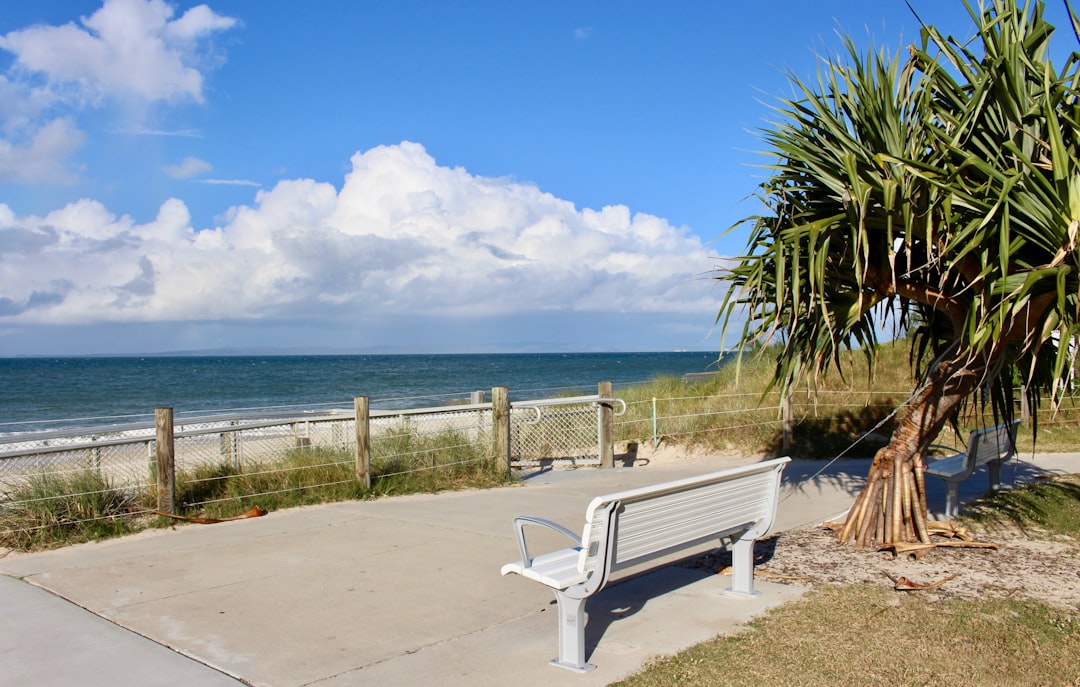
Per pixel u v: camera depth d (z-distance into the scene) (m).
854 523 6.62
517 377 65.00
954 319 6.21
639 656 4.19
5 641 4.50
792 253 5.50
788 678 3.83
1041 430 13.88
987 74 5.38
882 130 5.62
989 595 5.16
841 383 15.28
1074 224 4.68
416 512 8.38
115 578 5.84
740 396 14.85
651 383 18.97
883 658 4.06
